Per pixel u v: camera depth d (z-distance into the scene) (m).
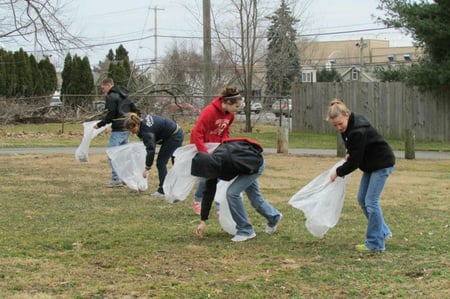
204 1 23.80
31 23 13.14
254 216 8.81
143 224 8.25
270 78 35.12
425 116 23.14
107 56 49.25
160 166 10.50
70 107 35.03
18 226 8.05
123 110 11.40
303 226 8.19
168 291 5.27
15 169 14.58
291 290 5.31
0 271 5.87
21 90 38.28
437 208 9.64
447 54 22.19
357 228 8.05
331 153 18.86
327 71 60.28
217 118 8.12
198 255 6.59
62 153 18.64
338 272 5.88
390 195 10.95
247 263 6.26
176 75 40.00
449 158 17.58
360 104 25.22
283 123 30.95
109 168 14.79
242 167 7.08
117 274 5.82
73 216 8.80
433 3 22.59
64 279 5.63
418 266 6.04
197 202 9.02
